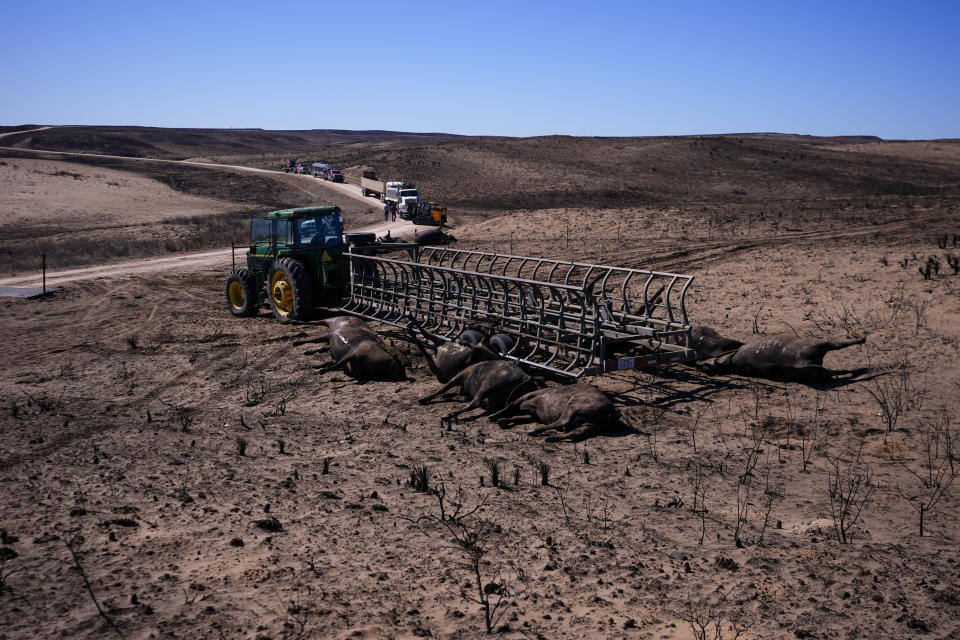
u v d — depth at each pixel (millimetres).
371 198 80188
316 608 4277
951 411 8352
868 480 6586
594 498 6297
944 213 33812
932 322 12445
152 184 92812
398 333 14078
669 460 7328
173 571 4812
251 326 15727
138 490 6484
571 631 4023
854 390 9469
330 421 9078
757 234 29547
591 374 9461
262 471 7090
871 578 4613
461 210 72500
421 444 8000
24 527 5598
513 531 5547
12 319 17328
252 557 5043
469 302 13508
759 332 13203
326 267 15492
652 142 140500
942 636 3883
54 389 10906
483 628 4051
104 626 4039
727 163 116938
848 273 18125
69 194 71625
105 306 18922
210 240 39281
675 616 4191
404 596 4473
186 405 9977
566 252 27500
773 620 4113
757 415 8766
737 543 5238
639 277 20500
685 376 10781
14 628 4023
